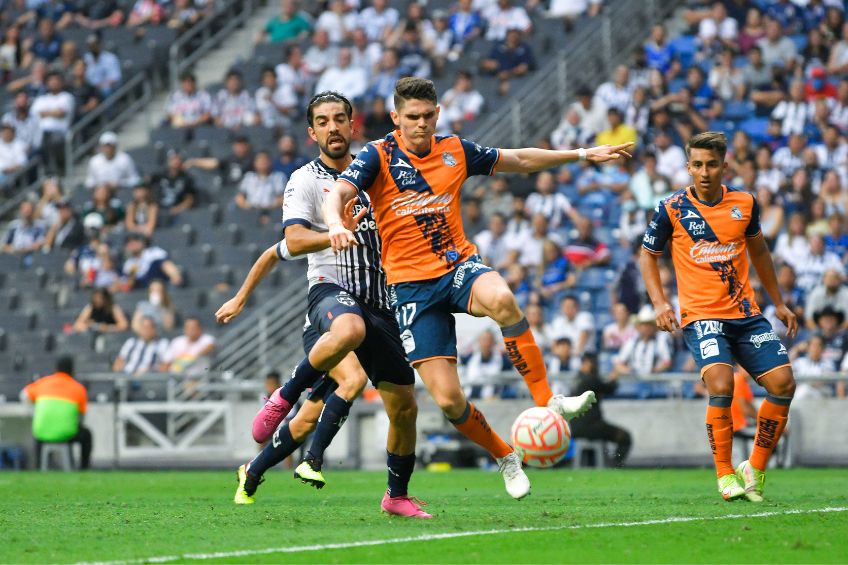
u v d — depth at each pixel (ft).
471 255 71.15
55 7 286.87
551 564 53.93
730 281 86.07
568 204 206.18
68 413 176.55
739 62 232.94
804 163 207.41
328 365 73.51
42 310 226.17
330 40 252.01
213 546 59.93
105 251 225.56
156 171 246.06
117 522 73.56
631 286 186.91
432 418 174.19
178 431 187.52
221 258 220.02
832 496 94.17
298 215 77.30
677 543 60.54
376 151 71.31
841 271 192.03
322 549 58.34
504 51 236.02
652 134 217.15
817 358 175.22
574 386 170.40
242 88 250.37
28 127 261.44
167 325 208.23
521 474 69.82
